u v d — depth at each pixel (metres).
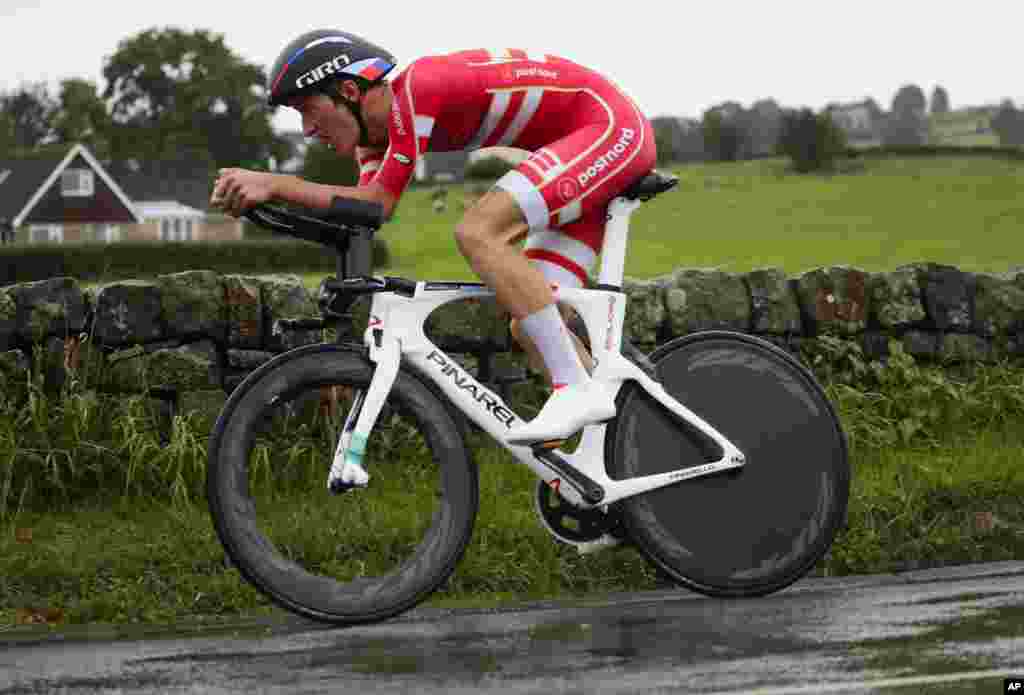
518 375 7.64
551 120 4.79
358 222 4.55
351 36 4.65
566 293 4.79
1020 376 8.37
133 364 7.12
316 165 56.00
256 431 4.48
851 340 8.30
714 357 5.01
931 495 6.61
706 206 70.69
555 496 5.16
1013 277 8.69
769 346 5.06
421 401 4.62
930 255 44.00
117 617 5.40
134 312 7.14
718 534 4.94
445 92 4.59
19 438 6.73
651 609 5.11
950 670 4.03
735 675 4.00
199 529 6.14
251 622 5.24
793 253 45.94
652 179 4.85
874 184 80.31
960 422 8.10
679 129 170.62
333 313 4.57
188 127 119.69
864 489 6.64
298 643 4.69
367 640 4.70
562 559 5.93
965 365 8.49
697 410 4.97
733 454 4.89
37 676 4.30
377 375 4.52
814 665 4.11
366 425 4.49
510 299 4.59
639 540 4.87
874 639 4.45
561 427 4.63
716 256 44.69
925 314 8.42
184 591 5.60
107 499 6.77
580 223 4.87
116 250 48.72
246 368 7.28
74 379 7.00
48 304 7.09
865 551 6.13
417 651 4.48
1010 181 78.69
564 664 4.20
